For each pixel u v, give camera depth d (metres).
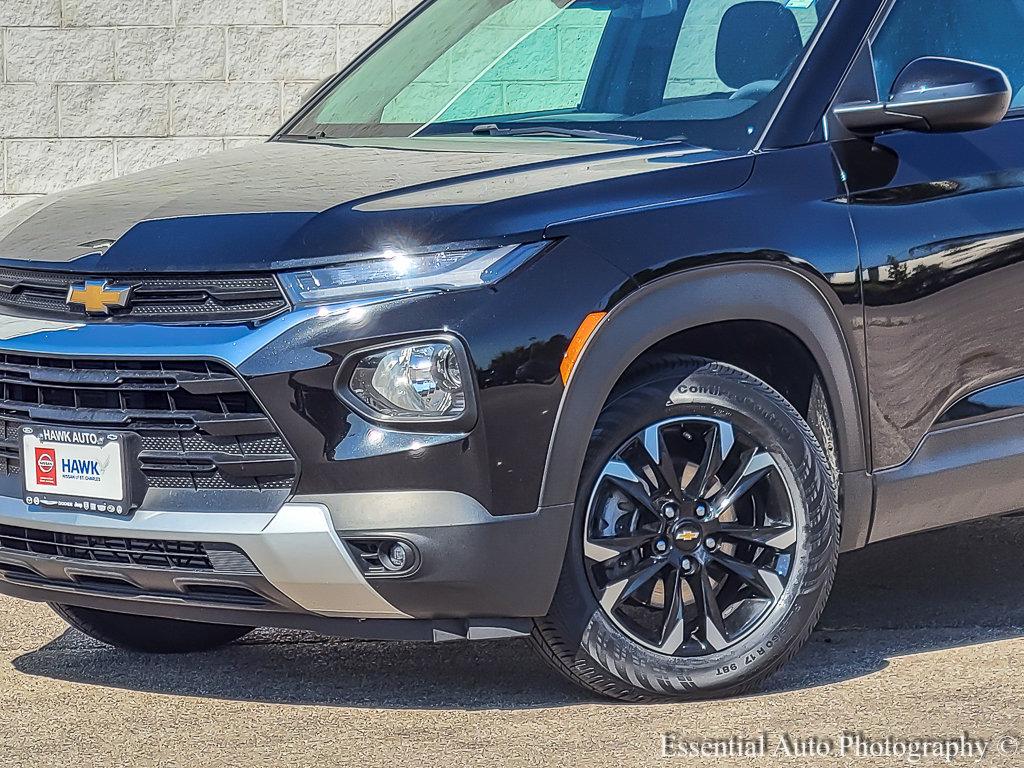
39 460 4.15
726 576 4.38
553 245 3.98
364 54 5.80
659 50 4.96
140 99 9.83
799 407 4.52
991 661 4.69
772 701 4.31
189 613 4.17
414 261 3.91
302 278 3.90
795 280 4.27
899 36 4.82
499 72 5.29
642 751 3.93
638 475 4.19
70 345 4.04
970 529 6.47
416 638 4.04
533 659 4.80
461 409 3.86
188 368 3.94
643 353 4.23
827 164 4.45
